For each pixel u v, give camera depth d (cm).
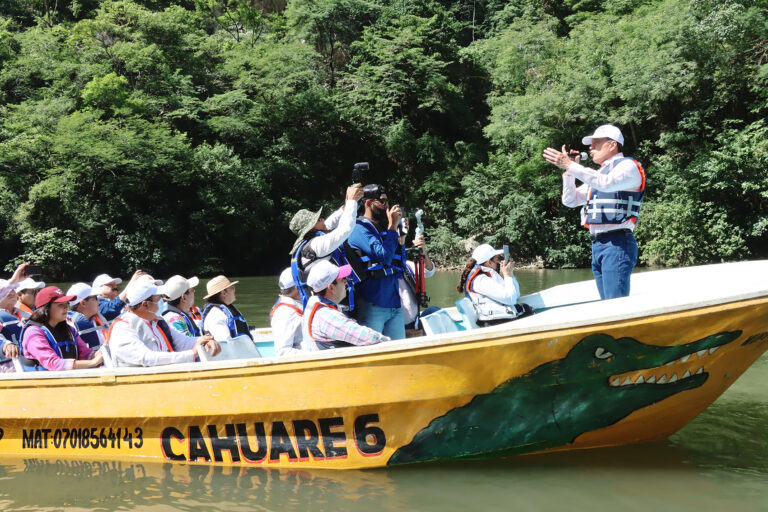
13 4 3512
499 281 425
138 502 304
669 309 304
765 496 282
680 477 308
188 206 2606
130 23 2892
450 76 3459
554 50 2716
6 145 2281
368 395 329
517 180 2497
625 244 386
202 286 1719
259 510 289
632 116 2219
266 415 347
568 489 301
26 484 336
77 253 2247
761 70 1941
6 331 466
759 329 315
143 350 372
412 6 3672
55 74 2633
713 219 2025
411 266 418
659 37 2153
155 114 2697
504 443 342
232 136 2836
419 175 3061
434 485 314
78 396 380
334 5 3331
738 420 392
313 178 2995
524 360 316
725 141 2020
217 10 3762
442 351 319
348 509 286
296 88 3086
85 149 2284
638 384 326
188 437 365
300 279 358
